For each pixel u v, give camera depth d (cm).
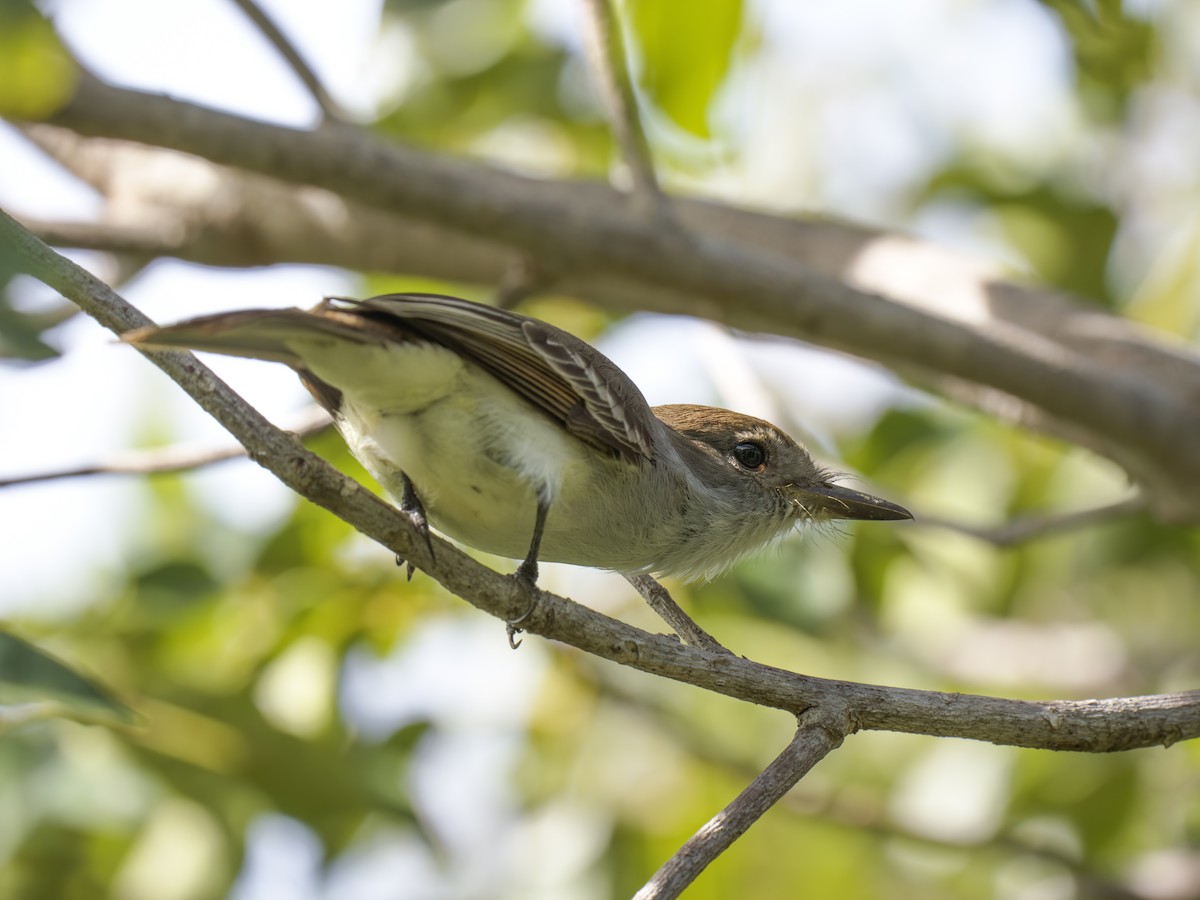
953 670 1488
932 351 1098
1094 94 1578
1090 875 1304
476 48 1348
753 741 1432
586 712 1376
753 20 1314
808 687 743
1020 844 1306
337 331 724
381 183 1052
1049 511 1463
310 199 1248
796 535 1074
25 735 1135
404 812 1141
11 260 613
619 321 1509
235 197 1244
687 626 877
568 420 809
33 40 922
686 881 676
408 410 788
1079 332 1165
